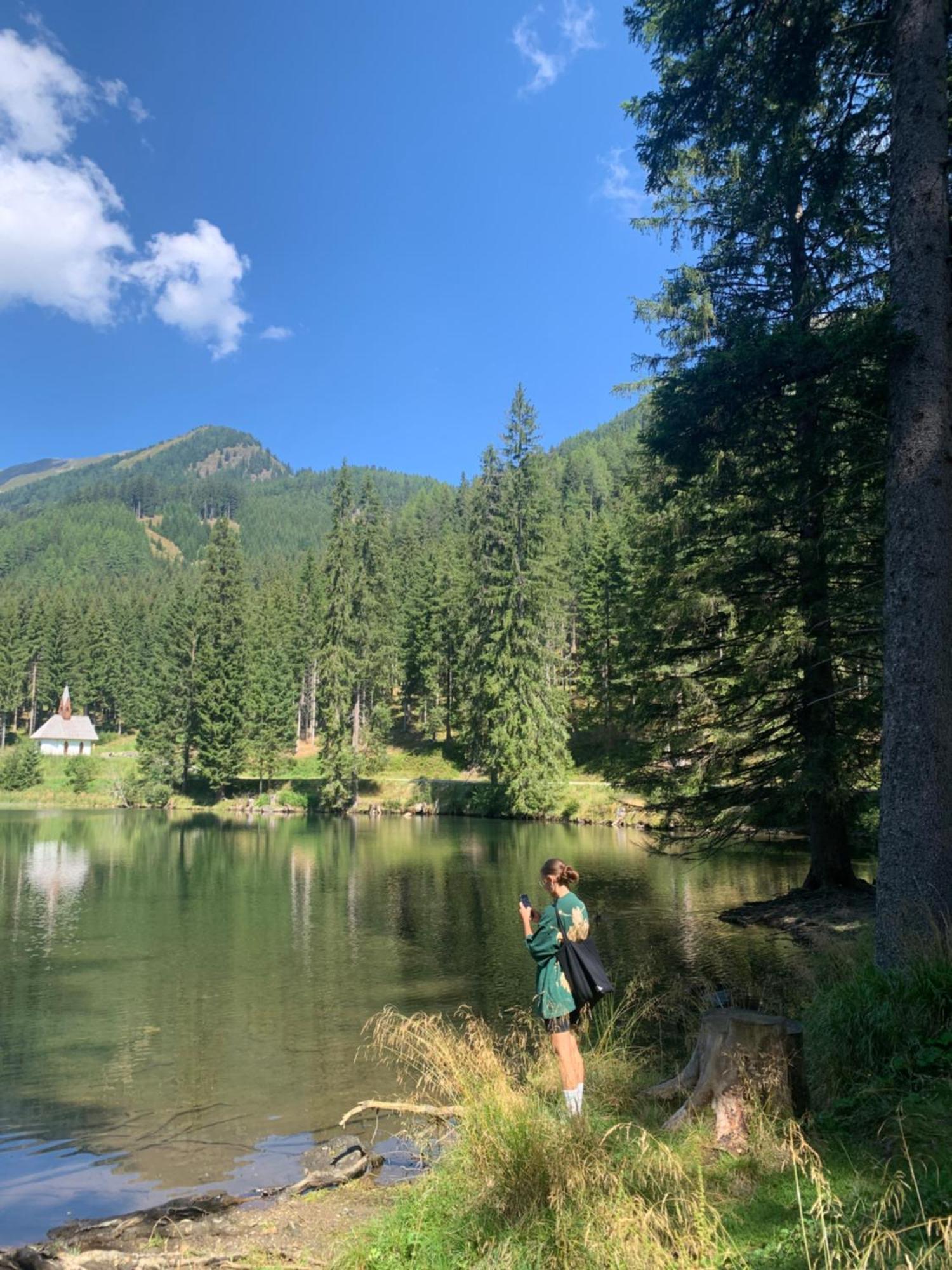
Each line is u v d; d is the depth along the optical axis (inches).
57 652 3937.0
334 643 2153.1
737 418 405.7
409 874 917.2
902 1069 195.6
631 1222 131.3
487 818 1766.7
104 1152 257.0
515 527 1836.9
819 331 350.3
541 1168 157.6
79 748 3489.2
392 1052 346.3
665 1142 175.5
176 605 3021.7
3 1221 212.5
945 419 288.7
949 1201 128.6
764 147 448.5
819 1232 127.5
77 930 630.5
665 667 607.5
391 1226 167.0
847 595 506.0
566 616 2356.1
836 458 466.0
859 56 360.5
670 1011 343.3
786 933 508.1
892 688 286.0
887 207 429.7
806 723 541.0
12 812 2146.9
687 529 555.5
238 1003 426.9
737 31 381.4
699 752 577.3
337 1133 267.9
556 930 201.0
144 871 978.7
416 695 2728.8
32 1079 321.4
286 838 1391.5
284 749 2837.1
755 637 557.0
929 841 270.5
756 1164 161.2
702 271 577.6
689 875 854.5
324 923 646.5
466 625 2262.6
